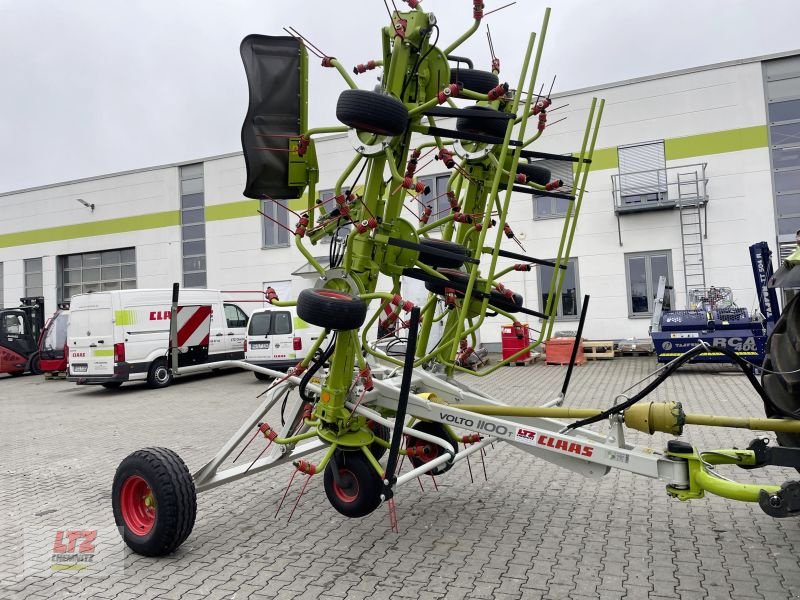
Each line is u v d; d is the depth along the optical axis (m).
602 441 4.44
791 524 4.34
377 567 3.85
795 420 3.33
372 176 4.07
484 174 5.19
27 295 26.06
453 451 4.15
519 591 3.45
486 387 11.52
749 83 15.59
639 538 4.17
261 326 14.59
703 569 3.65
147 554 4.12
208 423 9.51
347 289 3.97
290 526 4.66
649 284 16.48
